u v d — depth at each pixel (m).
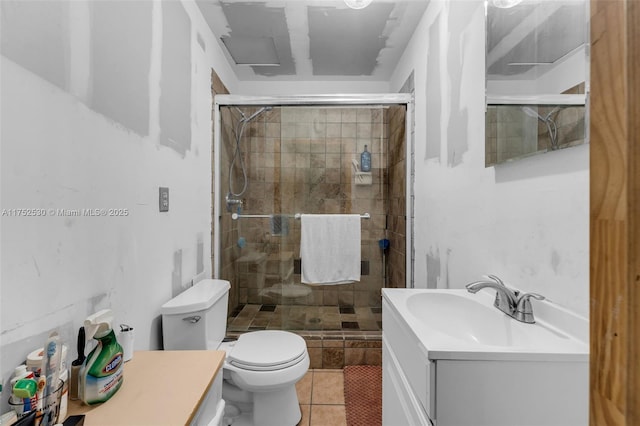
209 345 1.41
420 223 1.99
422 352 0.73
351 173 2.39
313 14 1.95
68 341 0.86
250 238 2.37
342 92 2.98
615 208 0.26
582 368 0.68
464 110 1.36
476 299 1.08
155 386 0.87
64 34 0.84
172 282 1.50
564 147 0.79
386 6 1.86
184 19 1.65
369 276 2.41
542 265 0.89
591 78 0.29
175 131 1.53
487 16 1.14
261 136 2.36
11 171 0.70
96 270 0.97
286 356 1.46
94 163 0.96
